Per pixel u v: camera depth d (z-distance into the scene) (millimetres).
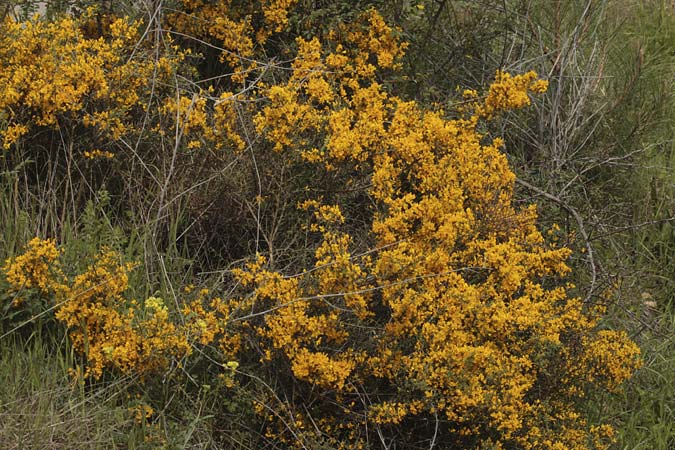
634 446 4254
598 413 4316
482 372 3748
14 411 3471
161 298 3980
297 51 5059
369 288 3777
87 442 3416
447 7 5762
